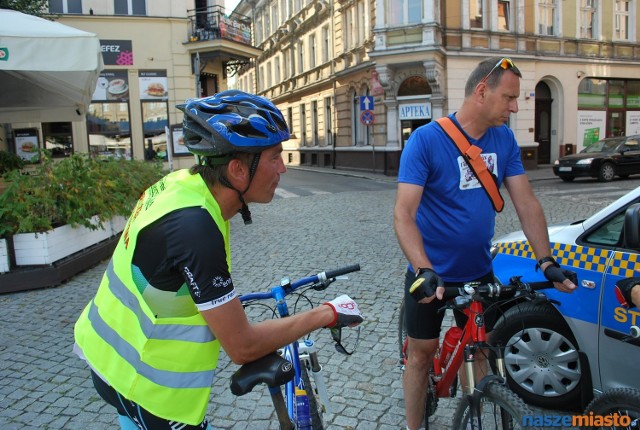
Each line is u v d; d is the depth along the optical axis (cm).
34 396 353
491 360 233
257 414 329
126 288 148
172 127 1392
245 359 149
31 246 608
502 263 339
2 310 529
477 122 239
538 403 317
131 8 1619
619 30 2412
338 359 402
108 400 160
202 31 1662
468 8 2039
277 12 3619
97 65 644
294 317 164
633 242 214
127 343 148
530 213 252
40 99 1009
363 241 831
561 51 2270
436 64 1956
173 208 143
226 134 146
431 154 240
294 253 764
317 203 1340
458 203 243
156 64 1644
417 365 260
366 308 511
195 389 147
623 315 265
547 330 311
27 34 611
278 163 158
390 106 2112
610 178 1672
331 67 2706
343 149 2597
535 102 2306
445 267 250
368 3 2238
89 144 1620
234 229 988
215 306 140
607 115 2433
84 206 685
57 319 501
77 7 1577
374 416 321
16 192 615
